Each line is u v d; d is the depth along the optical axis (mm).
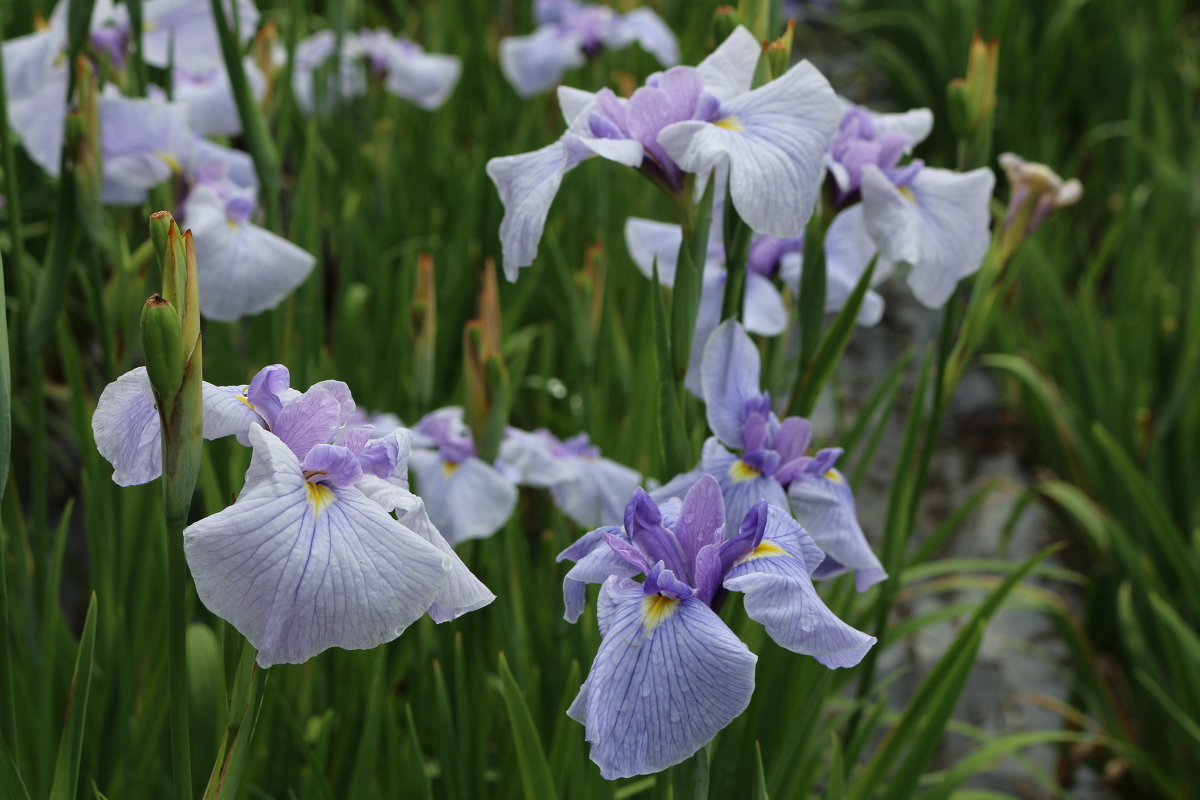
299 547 657
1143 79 2531
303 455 694
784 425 822
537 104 2150
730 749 837
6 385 740
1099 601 1682
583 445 1082
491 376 971
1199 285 1785
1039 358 2053
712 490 738
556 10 2277
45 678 911
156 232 645
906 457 1007
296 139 1783
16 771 749
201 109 1334
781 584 717
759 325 949
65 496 1677
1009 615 1808
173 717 681
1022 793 1496
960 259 929
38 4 1705
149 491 1021
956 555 1912
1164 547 1344
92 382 1642
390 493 692
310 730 1024
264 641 648
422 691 1004
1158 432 1605
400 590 662
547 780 850
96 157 962
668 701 692
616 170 1834
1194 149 2127
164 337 645
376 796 948
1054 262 2232
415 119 2303
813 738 1085
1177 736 1393
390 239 1849
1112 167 2707
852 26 3514
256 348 1344
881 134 959
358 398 1404
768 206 783
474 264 1750
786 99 811
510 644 969
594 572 739
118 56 1243
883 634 1060
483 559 1067
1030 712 1619
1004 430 2213
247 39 1383
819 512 820
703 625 706
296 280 1072
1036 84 2830
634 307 1719
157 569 1103
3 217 1477
